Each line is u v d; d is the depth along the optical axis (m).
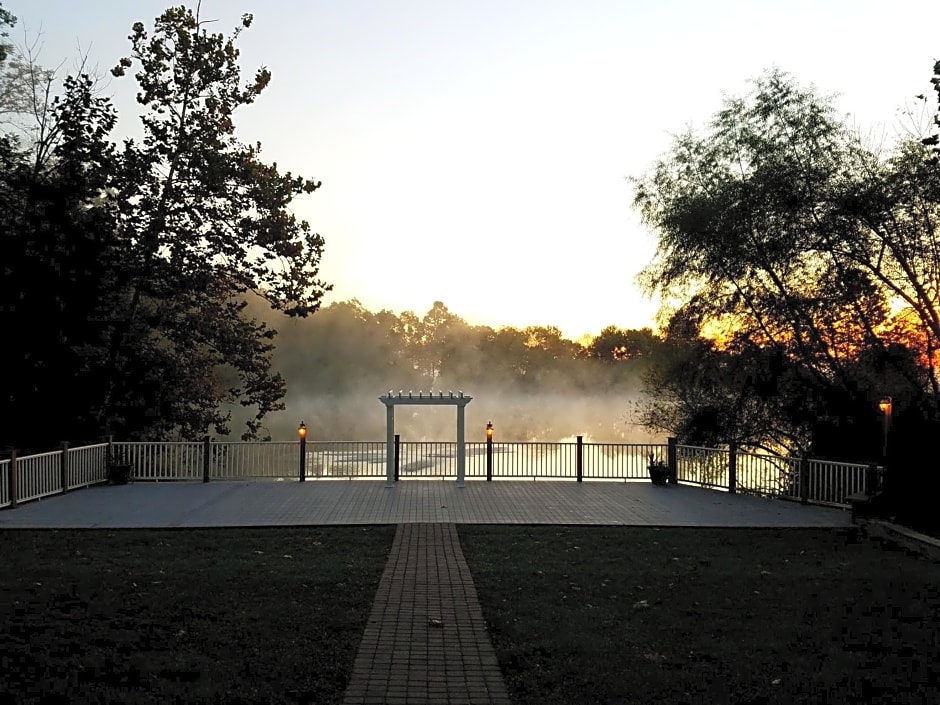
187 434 29.06
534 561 11.45
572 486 20.16
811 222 20.56
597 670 6.84
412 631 7.90
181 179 26.70
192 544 12.63
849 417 20.38
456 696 6.21
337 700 6.13
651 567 11.12
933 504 13.93
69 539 13.05
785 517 15.70
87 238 23.83
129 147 25.94
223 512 15.86
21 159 25.20
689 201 22.55
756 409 23.67
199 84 27.23
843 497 16.56
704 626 8.20
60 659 6.87
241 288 28.75
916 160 19.05
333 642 7.51
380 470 22.47
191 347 28.25
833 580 10.31
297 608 8.67
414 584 9.91
